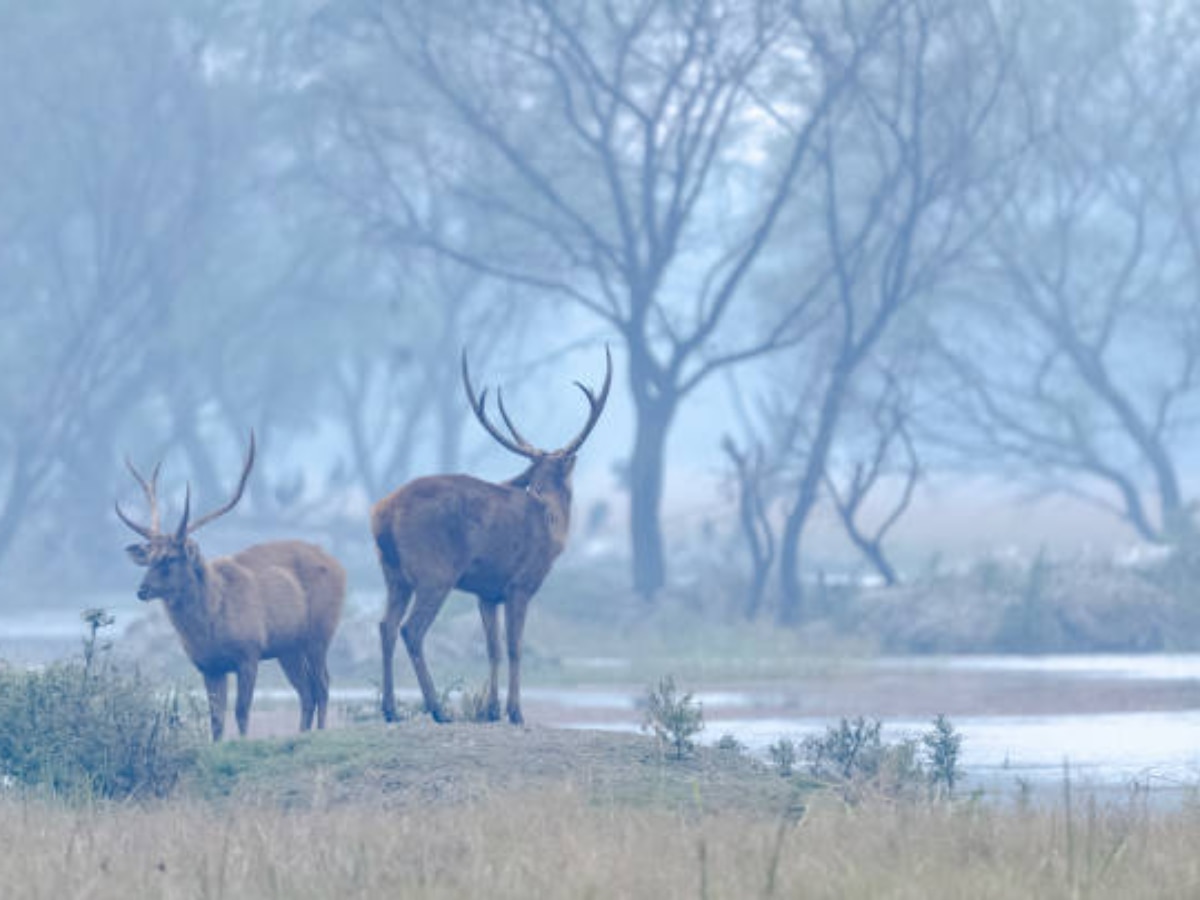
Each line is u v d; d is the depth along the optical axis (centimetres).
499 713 5728
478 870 3400
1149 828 4059
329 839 3841
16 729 5250
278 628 6050
